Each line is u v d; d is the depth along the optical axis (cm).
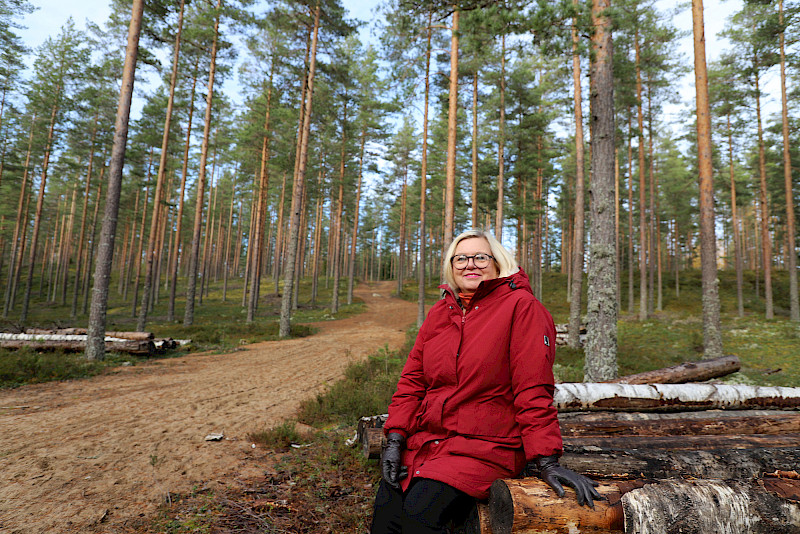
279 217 4281
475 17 703
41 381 812
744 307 3212
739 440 241
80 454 430
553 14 663
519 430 152
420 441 162
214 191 5356
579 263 1520
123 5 1744
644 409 346
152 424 552
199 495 343
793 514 155
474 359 154
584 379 699
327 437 510
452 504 141
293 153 2892
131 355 1198
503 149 2267
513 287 165
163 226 3969
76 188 3809
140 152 3097
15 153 3034
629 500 139
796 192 3098
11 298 3362
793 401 363
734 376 916
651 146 2912
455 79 1576
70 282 5141
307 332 2120
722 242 5447
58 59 2831
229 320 3036
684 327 2120
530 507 130
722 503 149
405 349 1266
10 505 315
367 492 352
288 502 332
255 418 605
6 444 450
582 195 1569
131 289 4906
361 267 8788
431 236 5625
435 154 3225
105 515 304
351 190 4119
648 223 4341
